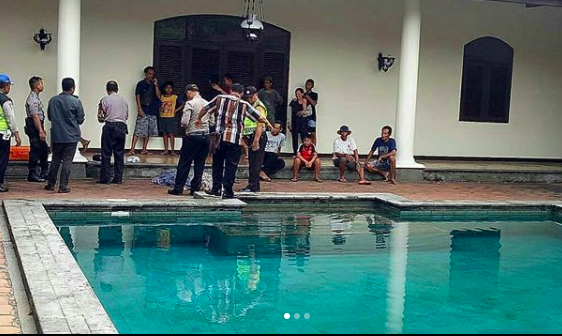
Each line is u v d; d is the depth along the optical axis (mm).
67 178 9148
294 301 5582
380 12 14031
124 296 5531
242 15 13289
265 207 9492
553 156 15508
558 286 6359
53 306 4512
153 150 12945
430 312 5449
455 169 12500
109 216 8305
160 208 8492
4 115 8742
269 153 11211
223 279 6137
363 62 14031
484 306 5672
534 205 10008
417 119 14500
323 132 13938
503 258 7379
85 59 12469
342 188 10836
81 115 9172
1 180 8969
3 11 11953
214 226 8305
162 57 12945
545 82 15305
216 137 9094
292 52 13625
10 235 6758
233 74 13383
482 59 14828
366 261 6980
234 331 4820
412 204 9477
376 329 4996
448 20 14469
